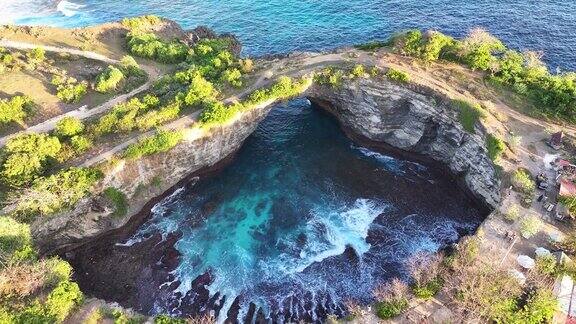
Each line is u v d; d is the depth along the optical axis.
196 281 60.16
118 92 76.31
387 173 74.56
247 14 110.38
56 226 60.06
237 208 69.44
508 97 71.75
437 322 48.41
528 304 47.19
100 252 63.47
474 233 58.72
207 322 54.38
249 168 75.56
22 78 76.19
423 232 65.25
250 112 72.25
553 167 62.56
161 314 53.12
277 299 58.03
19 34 88.06
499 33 94.81
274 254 63.19
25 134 63.56
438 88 71.06
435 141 73.44
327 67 76.19
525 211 58.28
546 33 94.00
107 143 65.88
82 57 83.94
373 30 100.81
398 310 49.78
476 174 67.44
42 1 118.19
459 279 51.00
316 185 72.69
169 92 74.31
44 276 50.34
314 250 63.47
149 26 96.00
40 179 59.12
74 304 50.34
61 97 73.62
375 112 74.56
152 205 69.12
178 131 66.12
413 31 80.19
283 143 79.81
